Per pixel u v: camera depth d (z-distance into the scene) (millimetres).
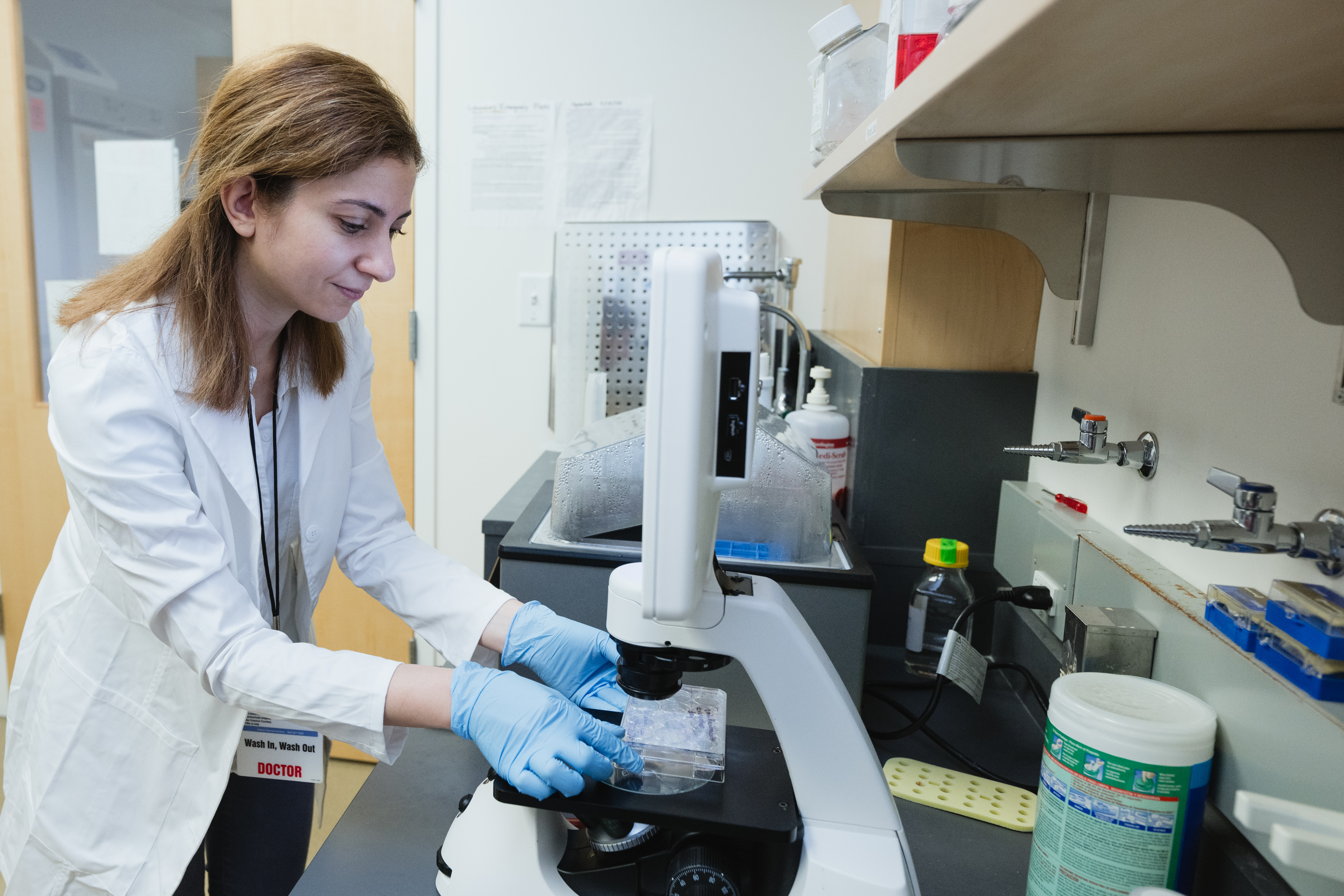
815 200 2043
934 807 863
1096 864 623
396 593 1091
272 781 1158
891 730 1032
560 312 2123
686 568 550
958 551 1072
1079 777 629
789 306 1884
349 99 829
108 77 2146
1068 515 1038
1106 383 1018
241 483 968
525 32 2047
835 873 612
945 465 1301
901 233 1277
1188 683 710
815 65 1108
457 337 2195
